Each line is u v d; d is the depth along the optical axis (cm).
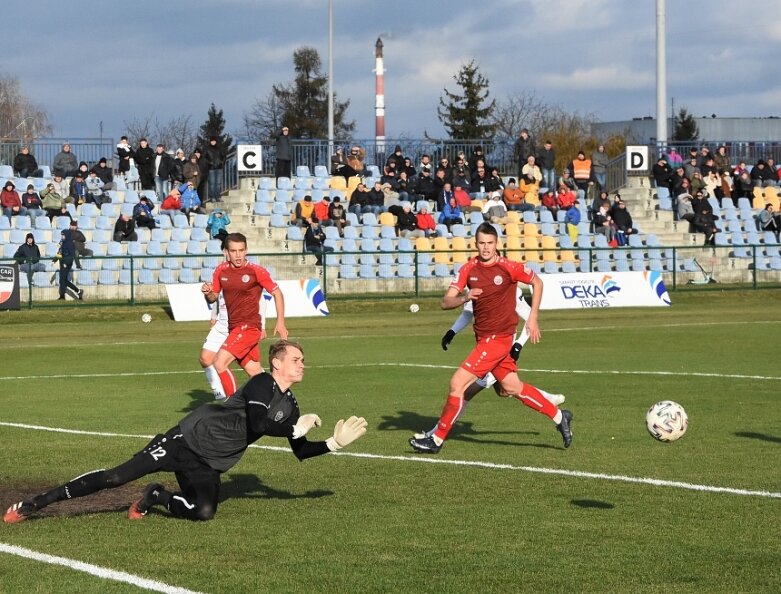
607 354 2598
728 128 10688
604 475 1198
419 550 890
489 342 1320
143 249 4394
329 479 1191
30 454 1364
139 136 10244
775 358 2483
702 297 4497
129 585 796
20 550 891
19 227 4344
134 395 1959
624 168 5919
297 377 977
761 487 1129
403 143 5672
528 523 980
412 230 4766
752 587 788
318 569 834
